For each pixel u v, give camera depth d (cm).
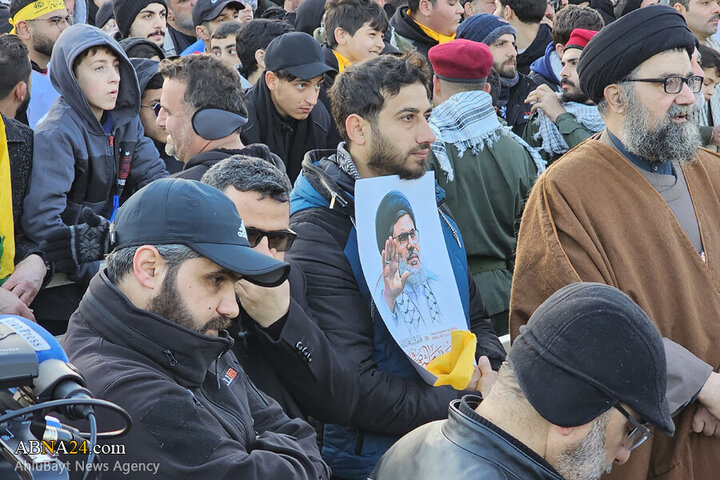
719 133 1161
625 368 392
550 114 1098
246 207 548
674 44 645
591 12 1252
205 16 1426
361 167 654
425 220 657
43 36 1115
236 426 470
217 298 447
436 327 638
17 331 349
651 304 651
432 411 618
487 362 649
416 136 640
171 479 417
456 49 909
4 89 893
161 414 420
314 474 479
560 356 395
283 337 552
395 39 1385
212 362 472
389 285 622
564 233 658
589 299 402
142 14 1325
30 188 810
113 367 429
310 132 1091
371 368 615
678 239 664
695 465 664
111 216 900
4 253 757
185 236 437
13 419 329
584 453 403
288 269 456
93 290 452
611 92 670
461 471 403
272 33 1220
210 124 750
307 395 577
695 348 649
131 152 910
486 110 891
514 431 409
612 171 666
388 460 446
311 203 646
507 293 896
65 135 836
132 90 904
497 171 882
